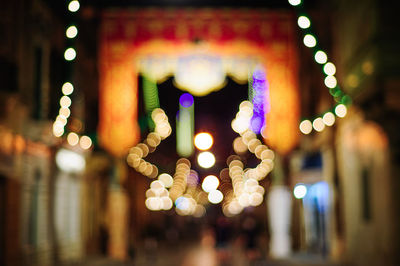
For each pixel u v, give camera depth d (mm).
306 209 30250
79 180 27984
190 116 37812
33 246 20859
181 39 27109
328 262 23453
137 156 34125
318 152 27156
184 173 53750
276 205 30125
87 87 28016
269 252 30047
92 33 27500
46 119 21188
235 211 69312
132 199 37688
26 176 20297
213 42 27062
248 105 28516
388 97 17328
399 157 17312
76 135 22406
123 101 27484
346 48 21438
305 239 30328
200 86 27234
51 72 22531
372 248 19281
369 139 19422
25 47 19781
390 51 17594
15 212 19000
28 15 19984
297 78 27359
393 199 17266
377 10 17766
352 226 22047
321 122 23031
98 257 28500
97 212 30203
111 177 30703
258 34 27172
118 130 27547
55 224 23828
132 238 34750
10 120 18422
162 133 35406
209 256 32156
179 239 55750
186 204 68125
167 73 27375
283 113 27609
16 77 18172
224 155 46719
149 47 27172
